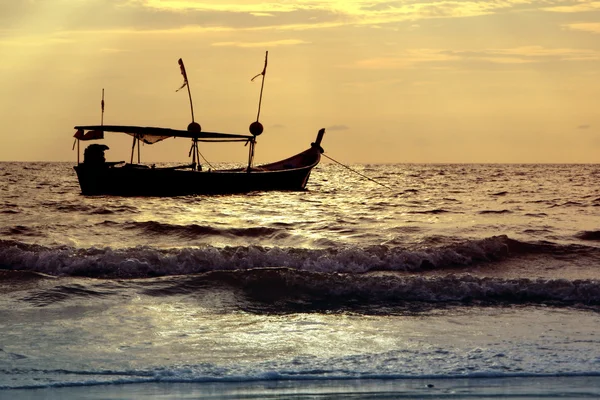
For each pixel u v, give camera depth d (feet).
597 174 593.01
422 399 55.01
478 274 113.91
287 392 56.44
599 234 149.59
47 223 165.68
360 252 116.67
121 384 57.88
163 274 106.93
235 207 211.82
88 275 104.63
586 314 84.53
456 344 69.41
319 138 302.66
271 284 94.79
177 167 241.55
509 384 58.39
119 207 203.31
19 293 88.69
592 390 57.06
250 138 246.68
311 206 220.43
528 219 185.47
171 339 70.69
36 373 59.88
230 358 64.44
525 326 77.51
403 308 87.15
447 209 214.07
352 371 61.21
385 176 545.85
